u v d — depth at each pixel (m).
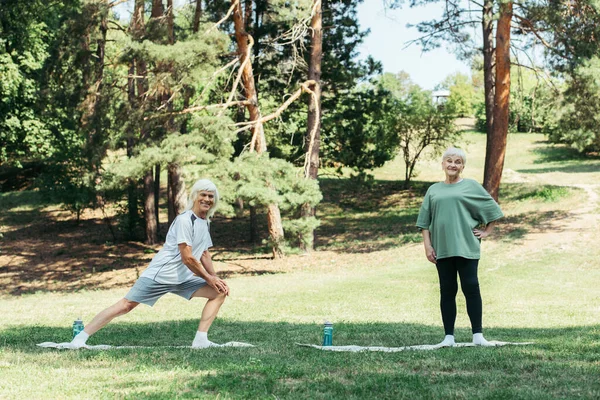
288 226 24.69
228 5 27.84
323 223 35.22
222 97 25.92
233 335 9.23
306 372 5.35
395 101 38.91
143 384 4.88
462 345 7.04
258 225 36.00
